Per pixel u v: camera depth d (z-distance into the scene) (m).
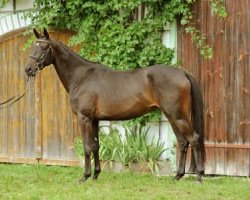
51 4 9.43
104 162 8.84
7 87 10.27
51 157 9.95
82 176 8.08
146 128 9.10
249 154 8.44
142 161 8.70
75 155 9.73
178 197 6.73
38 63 7.80
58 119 9.88
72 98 7.98
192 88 7.56
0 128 10.36
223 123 8.61
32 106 10.08
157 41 8.86
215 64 8.63
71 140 9.80
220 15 8.39
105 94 7.84
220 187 7.37
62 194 7.00
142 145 8.79
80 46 9.59
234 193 7.00
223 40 8.56
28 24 9.93
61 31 9.77
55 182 7.95
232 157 8.56
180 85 7.46
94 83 7.89
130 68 8.91
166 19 8.76
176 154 8.88
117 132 9.22
